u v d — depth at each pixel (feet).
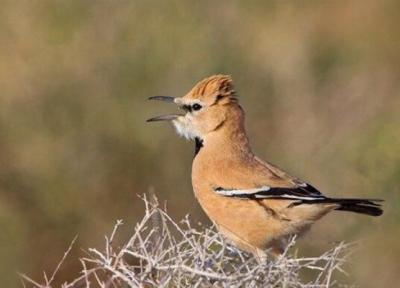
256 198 40.50
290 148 65.26
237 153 41.91
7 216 58.90
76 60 64.49
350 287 42.50
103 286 34.37
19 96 62.90
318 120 66.95
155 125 62.23
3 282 56.65
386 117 66.59
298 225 40.24
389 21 72.79
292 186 40.32
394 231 55.77
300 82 68.49
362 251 55.16
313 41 71.20
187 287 34.47
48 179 60.34
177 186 61.00
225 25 69.51
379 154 62.18
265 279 34.68
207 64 66.95
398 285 55.06
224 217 41.19
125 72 64.80
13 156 61.05
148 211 35.50
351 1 72.95
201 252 34.71
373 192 61.16
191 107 42.96
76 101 63.10
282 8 71.51
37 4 65.26
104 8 66.28
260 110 67.31
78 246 58.70
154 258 34.09
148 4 67.46
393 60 71.61
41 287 37.40
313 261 35.06
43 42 64.54
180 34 66.85
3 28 64.49
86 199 60.34
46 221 59.31
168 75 65.62
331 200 39.50
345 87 69.41
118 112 62.69
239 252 37.65
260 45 69.72
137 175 61.31
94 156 61.52
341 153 63.62
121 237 58.44
